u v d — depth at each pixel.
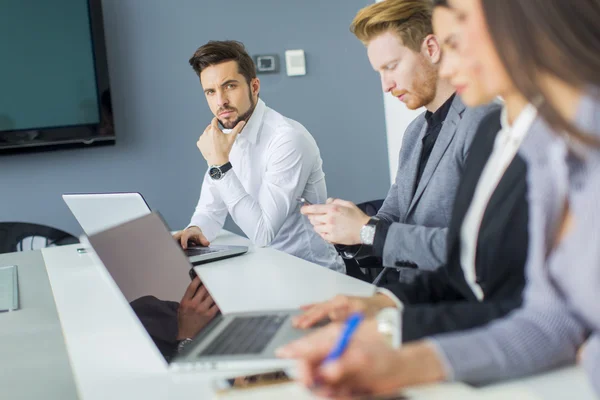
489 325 0.86
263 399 0.83
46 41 3.35
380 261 2.24
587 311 0.79
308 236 2.42
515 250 1.08
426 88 1.76
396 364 0.76
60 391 1.08
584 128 0.74
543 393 0.79
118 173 3.59
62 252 2.43
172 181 3.68
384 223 1.59
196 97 3.69
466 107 1.64
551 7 0.74
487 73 0.84
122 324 1.39
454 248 1.23
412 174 1.88
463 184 1.23
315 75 3.85
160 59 3.62
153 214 1.44
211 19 3.68
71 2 3.37
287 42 3.79
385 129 3.99
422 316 0.96
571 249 0.77
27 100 3.34
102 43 3.43
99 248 1.24
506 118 1.16
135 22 3.57
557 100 0.76
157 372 1.07
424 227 1.56
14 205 3.43
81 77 3.42
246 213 2.23
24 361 1.23
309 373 0.74
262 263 1.87
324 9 3.84
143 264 1.34
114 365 1.13
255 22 3.74
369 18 1.74
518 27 0.75
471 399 0.80
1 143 3.32
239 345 1.02
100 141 3.53
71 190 3.52
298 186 2.35
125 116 3.58
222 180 2.25
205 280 1.70
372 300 1.20
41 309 1.60
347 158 3.94
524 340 0.81
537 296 0.85
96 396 0.99
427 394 0.82
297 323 1.11
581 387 0.80
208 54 2.41
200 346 1.04
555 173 0.79
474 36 0.83
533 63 0.75
